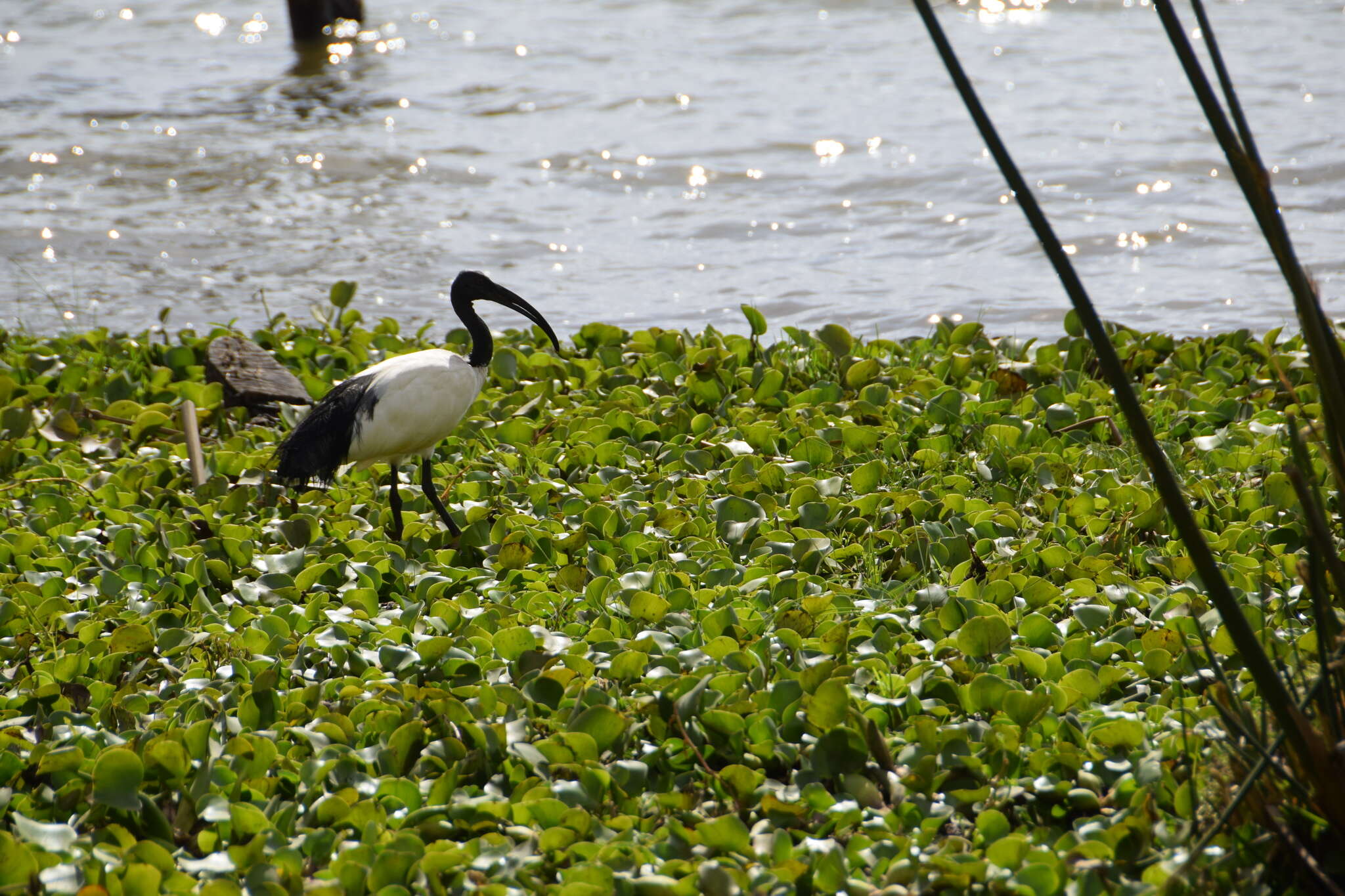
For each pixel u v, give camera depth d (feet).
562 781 21.66
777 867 18.93
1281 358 43.47
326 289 63.87
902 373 44.47
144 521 33.76
